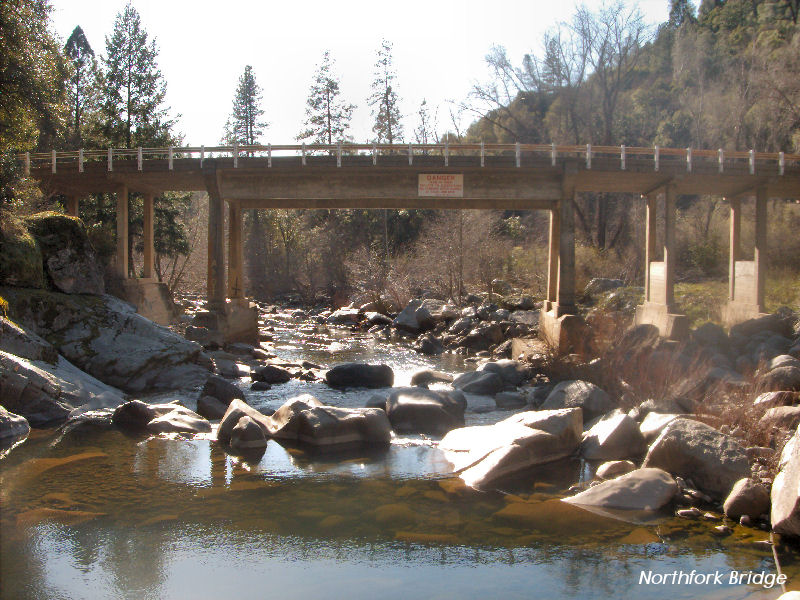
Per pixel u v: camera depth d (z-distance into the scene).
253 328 28.67
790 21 57.94
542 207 28.14
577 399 14.11
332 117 64.12
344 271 53.44
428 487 9.89
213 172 23.95
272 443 12.41
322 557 7.51
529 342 25.56
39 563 7.33
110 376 17.34
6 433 12.37
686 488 9.33
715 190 25.88
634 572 7.07
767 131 46.56
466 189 24.31
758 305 23.83
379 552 7.63
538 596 6.59
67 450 11.75
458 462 11.13
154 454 11.55
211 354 22.30
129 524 8.41
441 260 42.41
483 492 9.66
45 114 21.08
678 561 7.30
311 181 24.67
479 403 16.08
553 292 27.92
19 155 23.98
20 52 19.05
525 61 52.75
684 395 14.53
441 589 6.74
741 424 11.09
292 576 7.05
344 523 8.47
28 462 11.00
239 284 28.47
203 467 10.82
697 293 30.14
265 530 8.24
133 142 40.69
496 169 23.53
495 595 6.62
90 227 30.98
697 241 42.31
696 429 9.78
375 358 25.95
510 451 10.52
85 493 9.52
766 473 9.17
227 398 15.62
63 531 8.18
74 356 17.48
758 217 24.02
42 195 24.17
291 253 59.62
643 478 9.28
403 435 13.17
